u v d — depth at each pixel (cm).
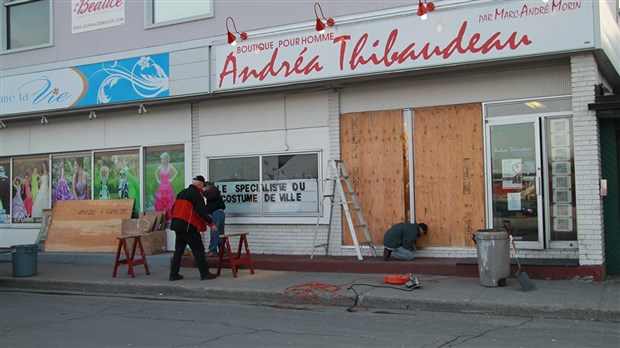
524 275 876
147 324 785
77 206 1438
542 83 1016
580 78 944
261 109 1251
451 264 1012
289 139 1220
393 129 1134
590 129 933
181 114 1338
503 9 970
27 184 1547
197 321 800
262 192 1249
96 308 910
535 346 639
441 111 1097
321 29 1104
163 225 1348
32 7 1522
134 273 1180
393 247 1066
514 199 1038
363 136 1158
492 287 904
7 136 1562
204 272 1070
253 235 1250
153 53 1300
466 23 995
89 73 1377
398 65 1048
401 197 1125
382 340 677
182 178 1342
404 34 1044
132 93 1320
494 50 975
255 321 794
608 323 743
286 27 1161
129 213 1382
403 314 821
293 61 1137
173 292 1020
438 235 1094
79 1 1431
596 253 923
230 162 1284
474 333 702
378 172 1145
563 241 1005
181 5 1326
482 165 1063
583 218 933
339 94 1177
